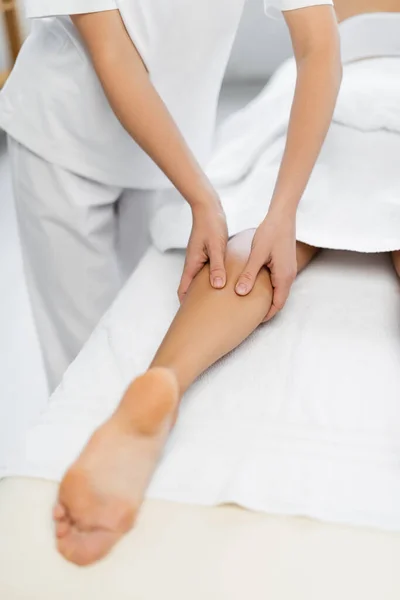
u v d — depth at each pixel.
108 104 1.23
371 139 1.28
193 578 0.71
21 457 0.86
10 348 1.95
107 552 0.74
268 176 1.25
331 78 1.08
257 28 2.12
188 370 0.93
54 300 1.45
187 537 0.75
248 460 0.84
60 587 0.71
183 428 0.89
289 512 0.77
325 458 0.84
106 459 0.78
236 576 0.71
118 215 1.46
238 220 1.18
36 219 1.36
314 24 1.08
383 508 0.77
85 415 0.91
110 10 1.07
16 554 0.75
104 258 1.40
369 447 0.85
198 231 1.06
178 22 1.15
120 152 1.28
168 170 1.08
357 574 0.71
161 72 1.21
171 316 1.10
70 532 0.75
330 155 1.28
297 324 1.06
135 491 0.78
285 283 1.03
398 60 1.42
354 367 0.97
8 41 2.89
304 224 1.16
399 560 0.72
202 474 0.82
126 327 1.08
